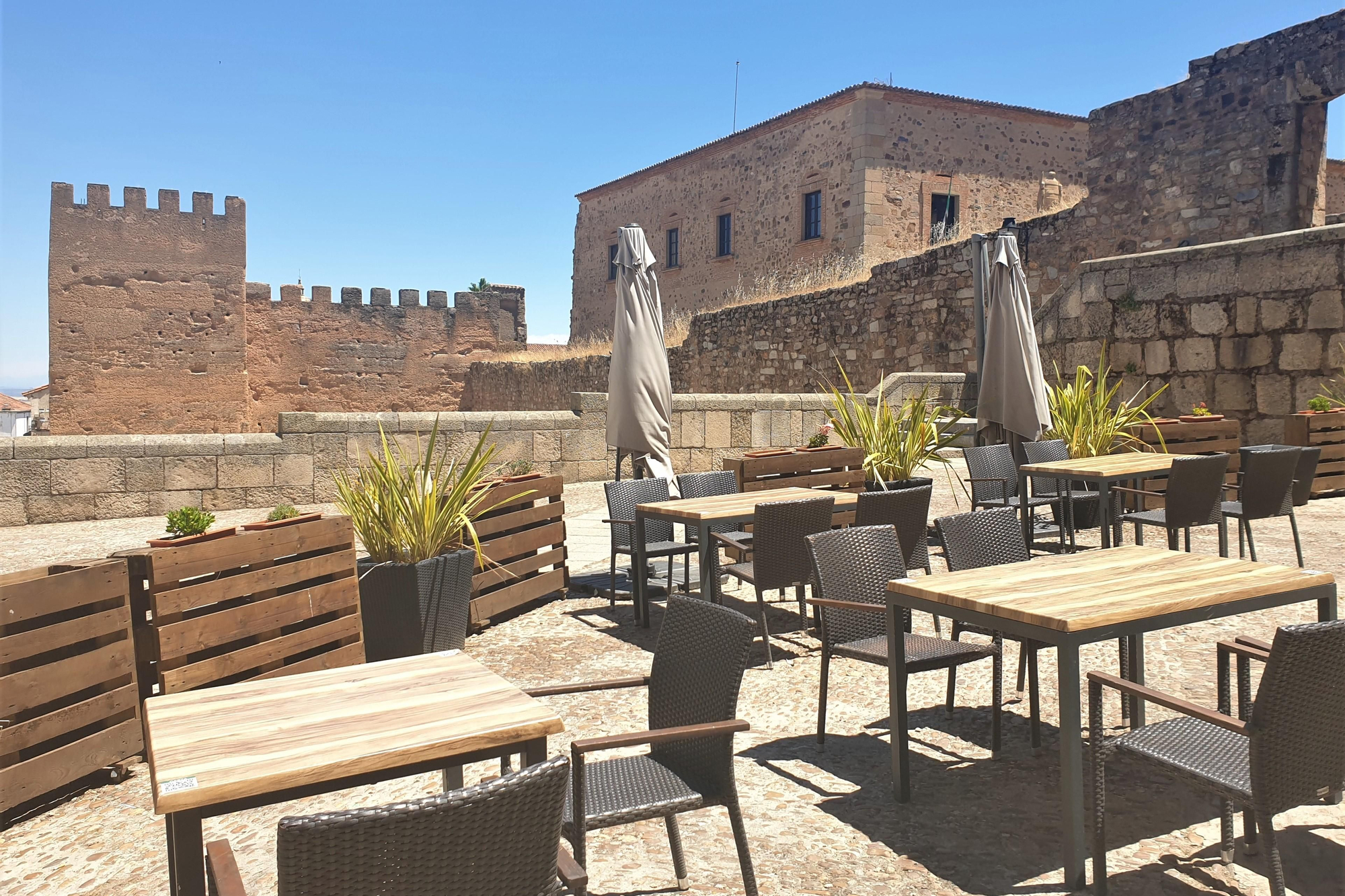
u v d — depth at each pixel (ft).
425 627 15.51
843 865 8.93
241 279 101.24
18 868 9.41
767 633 15.67
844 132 74.28
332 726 6.83
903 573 12.67
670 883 8.69
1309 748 7.37
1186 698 12.95
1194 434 28.30
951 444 42.93
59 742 10.75
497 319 116.88
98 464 31.27
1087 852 8.73
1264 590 9.41
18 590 10.07
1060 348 39.34
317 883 4.61
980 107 75.20
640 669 15.39
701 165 93.25
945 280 50.90
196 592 11.91
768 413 43.75
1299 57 41.04
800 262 79.77
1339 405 30.42
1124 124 47.65
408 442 35.73
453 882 4.94
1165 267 35.53
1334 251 30.71
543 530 20.30
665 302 99.30
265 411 106.01
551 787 5.27
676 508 17.60
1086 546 23.54
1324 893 8.14
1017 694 13.70
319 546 13.79
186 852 5.81
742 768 11.38
